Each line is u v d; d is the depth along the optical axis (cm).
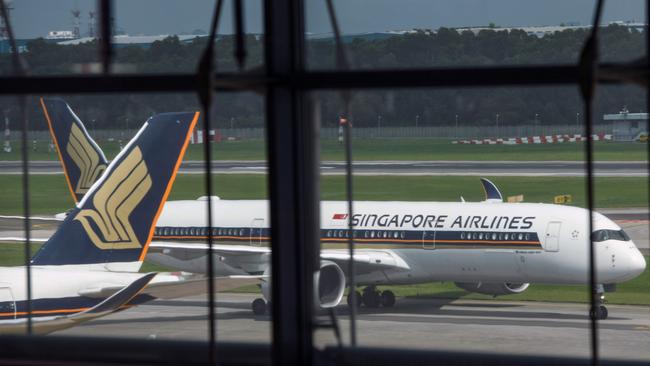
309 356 2067
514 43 16425
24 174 2603
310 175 2047
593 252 1833
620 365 1998
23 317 6575
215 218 11744
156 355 2155
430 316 10819
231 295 13225
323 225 11125
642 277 13538
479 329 9856
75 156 10044
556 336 9338
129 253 7131
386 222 10812
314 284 2064
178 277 7300
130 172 7125
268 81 1972
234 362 2103
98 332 10206
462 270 10400
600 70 1802
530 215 10106
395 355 2080
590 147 1794
